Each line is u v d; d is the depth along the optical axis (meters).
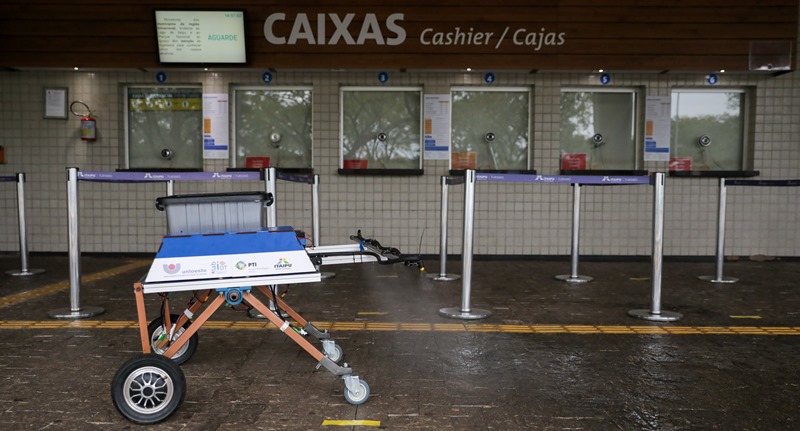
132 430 2.88
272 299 3.68
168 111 9.47
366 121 9.47
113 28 8.65
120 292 6.40
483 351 4.27
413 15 8.66
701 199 9.30
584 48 8.74
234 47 8.67
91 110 9.21
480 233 9.33
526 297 6.36
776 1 8.66
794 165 9.26
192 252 3.16
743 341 4.60
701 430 2.93
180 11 8.56
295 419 3.02
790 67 8.75
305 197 9.31
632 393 3.43
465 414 3.10
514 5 8.63
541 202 9.30
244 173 5.32
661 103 9.24
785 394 3.43
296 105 9.47
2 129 9.21
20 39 8.67
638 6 8.66
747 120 9.41
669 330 4.93
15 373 3.71
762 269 8.47
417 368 3.87
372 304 5.91
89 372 3.73
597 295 6.49
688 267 8.67
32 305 5.72
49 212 9.28
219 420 3.01
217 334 4.68
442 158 9.27
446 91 9.23
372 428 2.92
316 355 3.23
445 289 6.77
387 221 9.34
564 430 2.91
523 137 9.50
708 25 8.70
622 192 9.27
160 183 9.28
